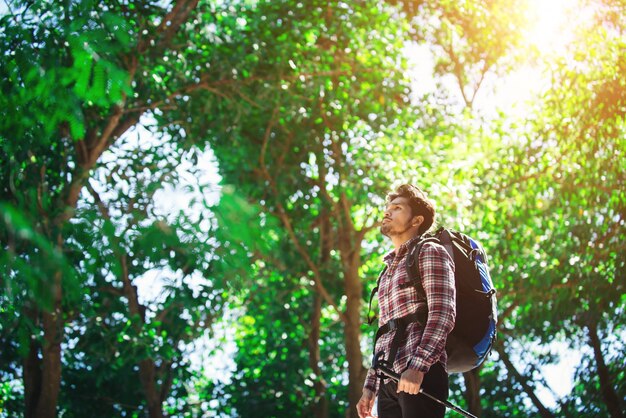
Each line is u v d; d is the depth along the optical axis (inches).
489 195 629.9
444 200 596.4
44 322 472.7
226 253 92.4
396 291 148.7
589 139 592.7
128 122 495.8
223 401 754.2
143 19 432.5
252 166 605.9
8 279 87.7
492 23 701.3
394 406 150.3
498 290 637.3
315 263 672.4
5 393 622.8
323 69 604.4
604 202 596.7
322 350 780.6
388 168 601.9
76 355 582.2
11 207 86.6
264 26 582.9
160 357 587.5
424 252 146.1
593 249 605.3
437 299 142.5
